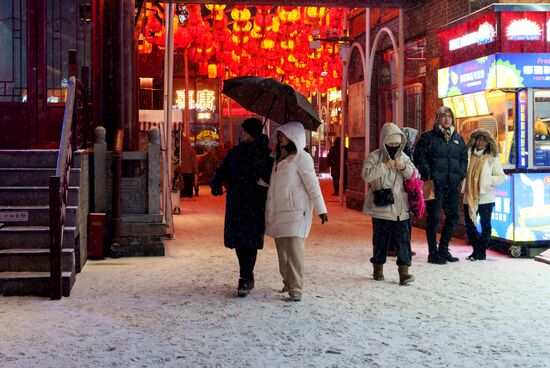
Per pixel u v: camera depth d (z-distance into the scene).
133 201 10.95
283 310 7.15
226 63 28.03
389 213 8.50
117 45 11.47
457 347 5.81
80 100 10.52
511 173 10.62
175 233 13.88
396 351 5.69
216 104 37.75
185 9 21.48
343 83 20.28
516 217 10.53
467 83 11.41
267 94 8.36
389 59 17.69
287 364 5.34
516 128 10.61
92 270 9.57
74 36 15.22
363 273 9.30
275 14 22.50
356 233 13.84
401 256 8.46
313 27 22.62
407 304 7.42
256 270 9.50
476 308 7.23
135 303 7.47
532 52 10.51
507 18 10.48
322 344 5.89
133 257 10.76
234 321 6.68
